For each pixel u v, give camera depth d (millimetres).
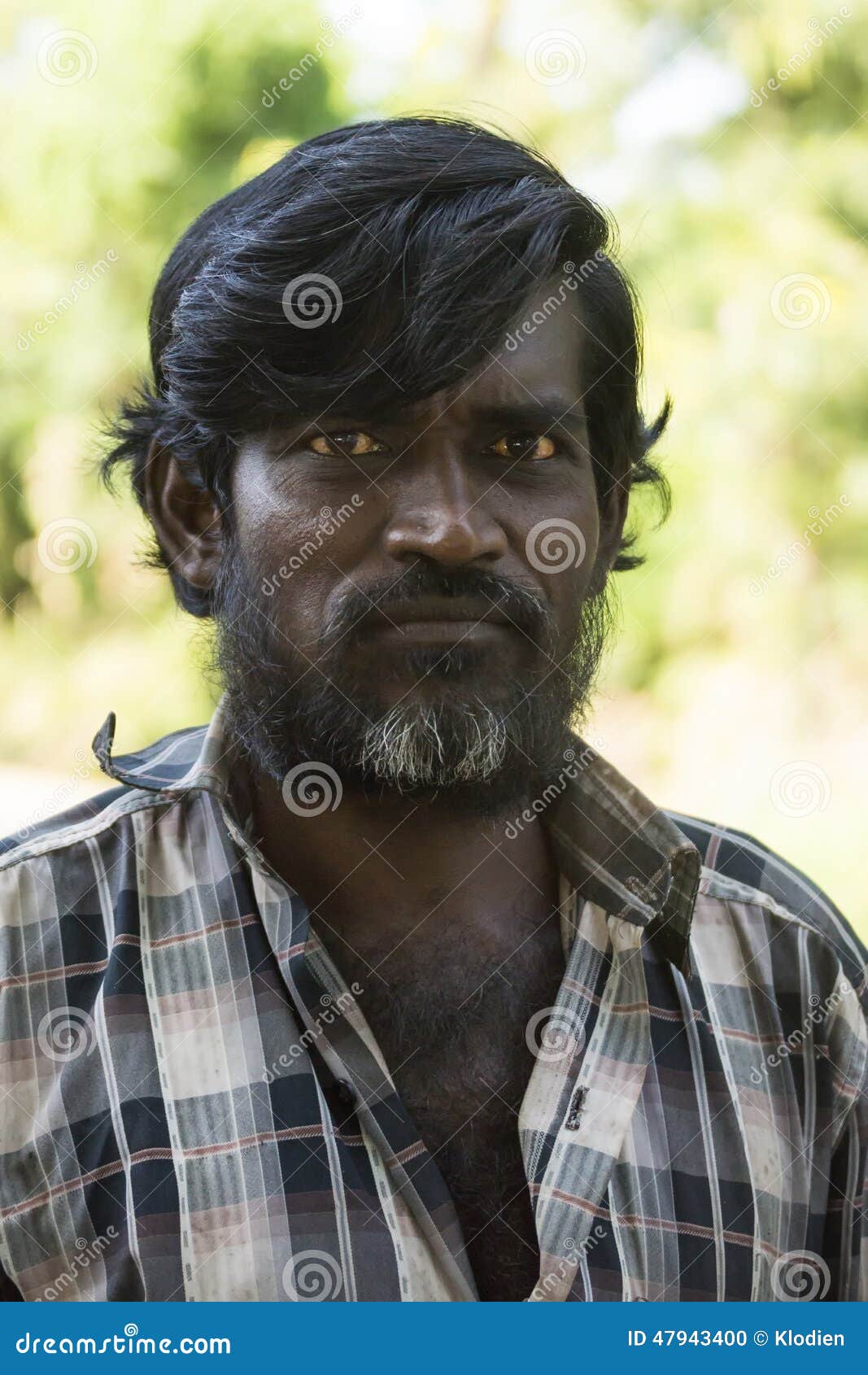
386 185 987
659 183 3865
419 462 973
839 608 3898
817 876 3650
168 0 3801
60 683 3959
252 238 1001
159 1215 932
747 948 1115
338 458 978
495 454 994
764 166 3885
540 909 1097
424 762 967
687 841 1066
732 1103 1044
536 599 993
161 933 1032
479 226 980
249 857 1039
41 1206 947
